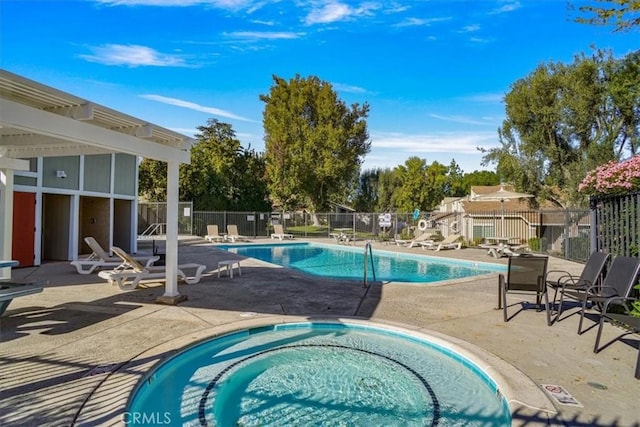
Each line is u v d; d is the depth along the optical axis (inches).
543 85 854.5
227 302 270.7
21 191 435.8
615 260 217.6
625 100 733.3
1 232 290.0
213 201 1127.0
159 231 943.7
